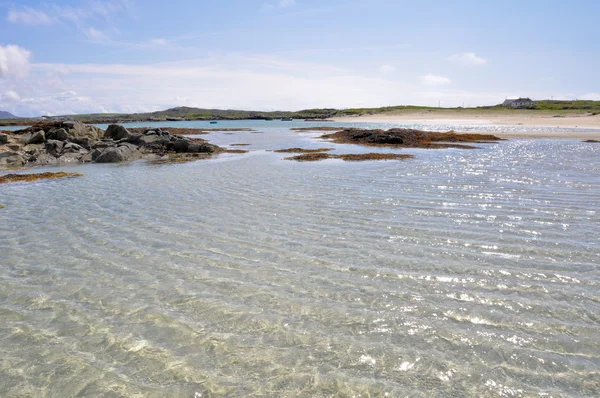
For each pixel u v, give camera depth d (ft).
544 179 67.62
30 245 36.32
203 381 17.54
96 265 31.22
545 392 16.43
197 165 96.07
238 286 26.99
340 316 22.81
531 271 28.43
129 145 126.93
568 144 142.72
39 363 19.12
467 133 194.90
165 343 20.52
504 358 18.74
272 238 37.01
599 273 27.89
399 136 160.56
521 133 200.75
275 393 16.69
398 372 17.88
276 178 72.18
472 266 29.53
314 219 43.37
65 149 121.90
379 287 26.40
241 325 22.09
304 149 130.52
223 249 34.32
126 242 36.63
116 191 62.59
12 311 24.17
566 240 34.88
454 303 24.09
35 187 68.33
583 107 559.38
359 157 103.81
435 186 61.82
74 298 25.71
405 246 34.12
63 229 41.27
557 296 24.71
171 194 59.00
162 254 33.35
